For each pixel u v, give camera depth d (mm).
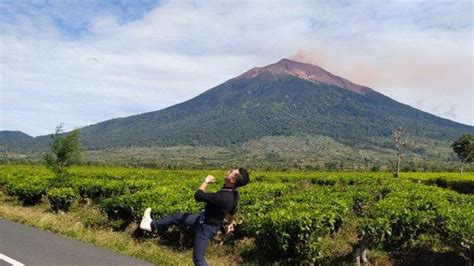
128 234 16016
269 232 12422
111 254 11453
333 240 14836
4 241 12953
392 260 12758
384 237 13328
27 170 51969
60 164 34469
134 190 26719
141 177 45719
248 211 15656
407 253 13227
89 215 20000
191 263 11047
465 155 90000
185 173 58719
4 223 16859
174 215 8047
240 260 12977
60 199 22125
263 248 13117
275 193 26203
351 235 15773
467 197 24547
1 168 59969
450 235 11758
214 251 13828
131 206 17062
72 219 19031
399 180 45562
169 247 14109
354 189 29188
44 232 14727
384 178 50719
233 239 14500
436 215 13695
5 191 31312
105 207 18016
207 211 7875
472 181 48156
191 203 16109
